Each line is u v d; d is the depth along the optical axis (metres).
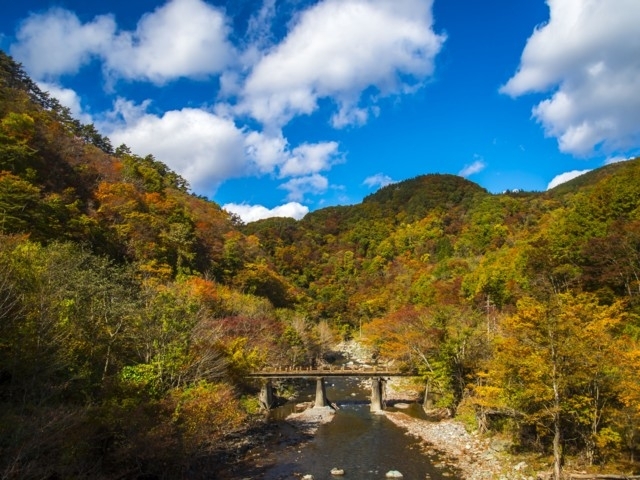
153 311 28.17
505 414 27.39
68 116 106.19
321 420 36.97
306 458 27.56
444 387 37.16
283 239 164.25
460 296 71.00
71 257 30.66
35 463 13.12
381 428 34.47
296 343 57.16
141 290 34.81
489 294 59.00
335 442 30.95
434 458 27.02
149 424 18.83
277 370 44.03
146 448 17.91
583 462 21.78
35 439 13.22
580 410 20.86
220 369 30.47
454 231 137.50
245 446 29.47
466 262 94.81
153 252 55.56
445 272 92.12
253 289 74.50
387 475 24.22
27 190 39.75
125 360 26.55
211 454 24.48
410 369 44.34
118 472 18.12
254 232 161.12
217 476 24.05
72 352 20.48
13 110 64.44
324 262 146.38
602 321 20.03
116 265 41.06
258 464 26.47
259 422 35.03
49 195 48.69
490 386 27.50
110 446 18.53
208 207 119.81
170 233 65.38
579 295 21.59
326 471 25.23
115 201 60.97
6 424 13.41
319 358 68.31
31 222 38.53
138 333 26.84
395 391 49.25
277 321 58.38
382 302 94.81
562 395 20.78
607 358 19.84
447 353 36.00
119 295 29.75
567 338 19.56
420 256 127.81
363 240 156.00
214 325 40.06
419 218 165.50
